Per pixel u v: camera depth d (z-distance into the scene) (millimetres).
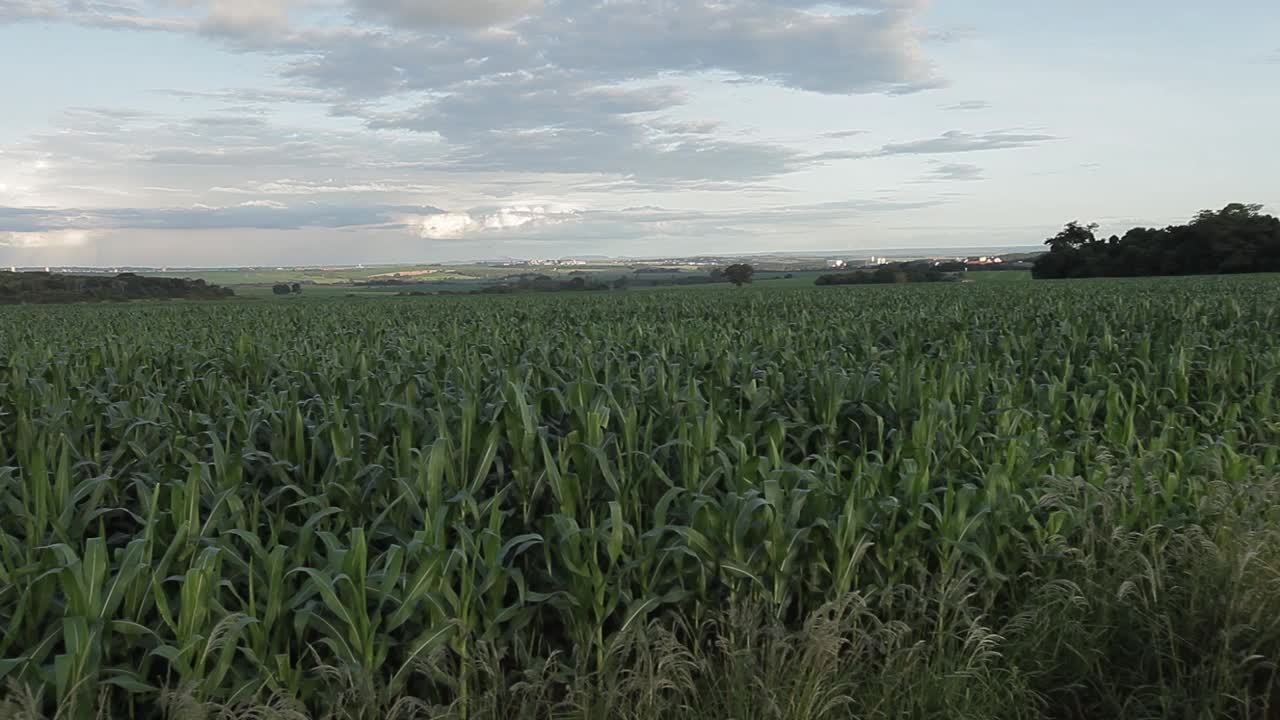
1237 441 7863
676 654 4098
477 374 9594
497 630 4574
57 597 4312
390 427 7645
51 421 7285
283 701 3625
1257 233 100562
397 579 4367
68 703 3498
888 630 4355
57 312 47562
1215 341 13031
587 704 3955
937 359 12641
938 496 5934
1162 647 4836
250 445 6473
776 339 14109
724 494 5734
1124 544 5070
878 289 56281
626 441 5926
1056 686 4824
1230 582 4727
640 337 14586
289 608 4145
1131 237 110812
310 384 10445
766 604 4613
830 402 7902
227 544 4539
